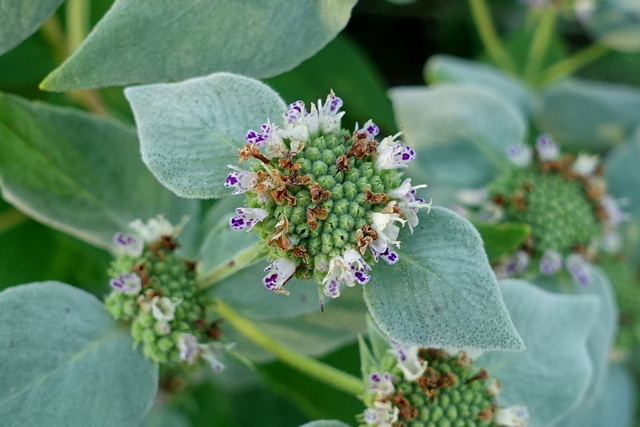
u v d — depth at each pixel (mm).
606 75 383
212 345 211
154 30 193
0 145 211
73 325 202
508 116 258
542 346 220
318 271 185
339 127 189
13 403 194
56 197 216
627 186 289
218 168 187
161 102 187
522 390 219
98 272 267
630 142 289
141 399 204
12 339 196
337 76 277
